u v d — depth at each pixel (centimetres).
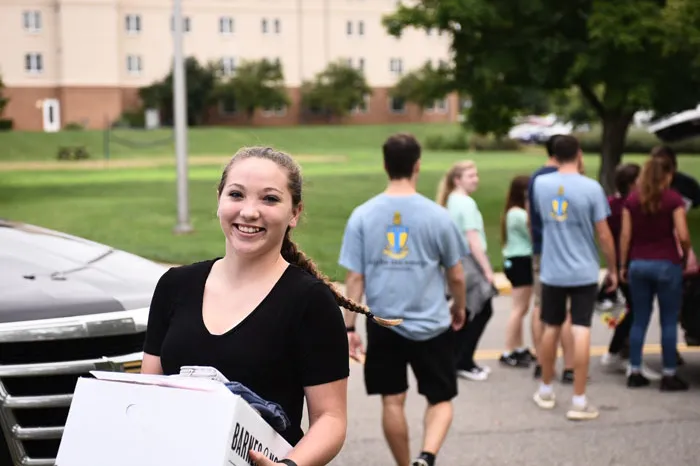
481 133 2567
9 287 499
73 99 7762
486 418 790
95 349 481
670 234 845
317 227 2180
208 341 297
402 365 597
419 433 752
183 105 2081
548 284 781
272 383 296
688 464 671
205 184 3562
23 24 7725
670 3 1947
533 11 2105
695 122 1836
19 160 5531
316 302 299
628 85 2094
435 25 2248
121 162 5297
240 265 304
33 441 462
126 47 7969
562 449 706
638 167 933
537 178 798
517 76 2259
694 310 884
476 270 889
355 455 691
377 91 8600
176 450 262
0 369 454
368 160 5331
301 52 8400
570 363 901
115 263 572
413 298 584
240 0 8244
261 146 316
